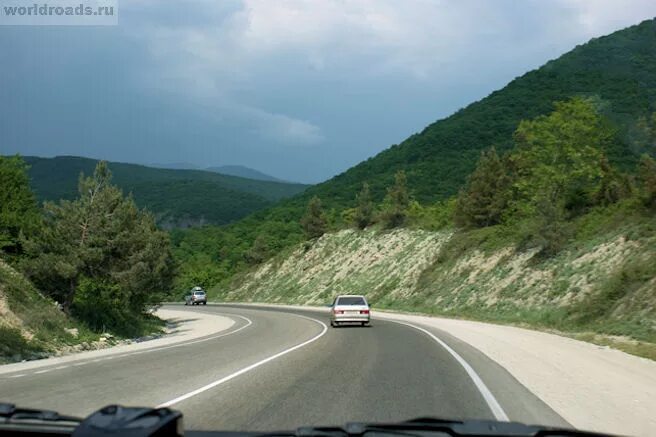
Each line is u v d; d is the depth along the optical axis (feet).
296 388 39.99
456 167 401.70
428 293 186.91
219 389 39.70
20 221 125.08
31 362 57.72
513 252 168.04
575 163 175.32
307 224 313.73
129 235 109.50
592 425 28.30
